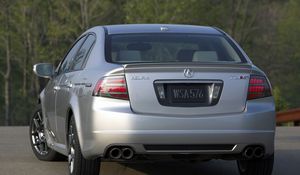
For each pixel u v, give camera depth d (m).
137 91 16.22
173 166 21.97
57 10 134.38
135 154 16.23
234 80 16.61
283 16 153.62
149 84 16.28
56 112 20.02
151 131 16.06
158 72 16.33
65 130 18.72
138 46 18.05
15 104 151.50
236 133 16.36
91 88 16.64
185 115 16.27
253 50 153.88
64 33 133.88
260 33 153.62
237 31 150.12
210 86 16.48
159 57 17.84
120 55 17.66
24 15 135.75
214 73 16.52
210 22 145.50
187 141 16.17
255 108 16.62
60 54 139.50
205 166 22.17
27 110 147.75
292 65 154.75
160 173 20.64
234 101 16.56
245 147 16.55
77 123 17.19
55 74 21.77
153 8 133.00
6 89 142.25
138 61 17.55
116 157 16.36
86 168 17.22
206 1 143.75
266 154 16.95
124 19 144.00
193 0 133.75
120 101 16.22
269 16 153.62
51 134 21.22
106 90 16.31
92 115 16.41
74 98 17.62
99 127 16.22
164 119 16.11
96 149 16.36
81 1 134.38
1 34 137.12
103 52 17.72
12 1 135.38
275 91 62.59
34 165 21.98
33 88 146.88
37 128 23.30
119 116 16.08
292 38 153.50
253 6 152.62
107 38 18.31
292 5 153.12
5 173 20.47
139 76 16.28
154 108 16.22
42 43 142.88
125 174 20.31
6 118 142.38
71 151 18.02
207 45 18.50
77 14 135.12
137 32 18.73
